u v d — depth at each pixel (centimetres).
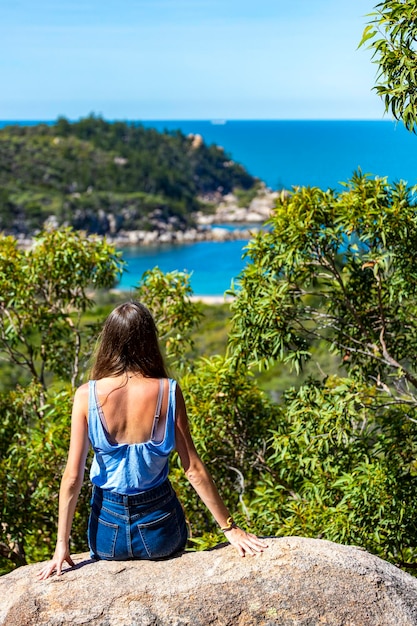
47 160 16688
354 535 633
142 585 323
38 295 1002
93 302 1022
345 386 661
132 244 14812
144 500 330
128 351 323
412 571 701
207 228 16538
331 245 671
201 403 786
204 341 3588
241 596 318
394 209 636
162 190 17288
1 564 868
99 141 18212
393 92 538
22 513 815
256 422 824
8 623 311
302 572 327
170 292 973
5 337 966
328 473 696
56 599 318
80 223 14862
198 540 588
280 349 675
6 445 910
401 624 314
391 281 698
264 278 674
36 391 931
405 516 641
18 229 14362
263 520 706
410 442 693
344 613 315
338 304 732
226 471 828
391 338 745
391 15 532
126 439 321
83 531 820
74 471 320
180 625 309
